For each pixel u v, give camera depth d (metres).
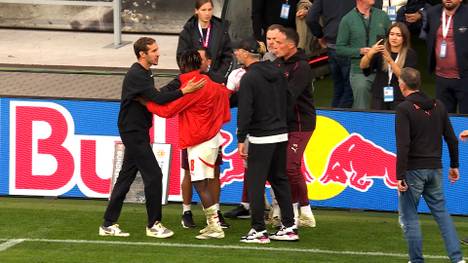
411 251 25.72
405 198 25.72
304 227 31.16
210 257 27.27
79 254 27.45
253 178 28.64
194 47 34.22
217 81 30.52
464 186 32.69
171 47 45.25
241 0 42.53
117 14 45.22
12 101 33.78
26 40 46.72
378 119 32.69
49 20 48.72
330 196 33.09
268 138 28.23
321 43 40.03
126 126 28.95
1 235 29.58
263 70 28.20
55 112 33.75
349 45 36.75
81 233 29.94
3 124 33.91
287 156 30.28
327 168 33.03
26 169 34.00
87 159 33.84
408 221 25.73
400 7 40.94
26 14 48.78
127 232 30.14
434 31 35.78
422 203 33.53
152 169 29.19
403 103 25.61
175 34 47.78
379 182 32.91
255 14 40.88
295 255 27.64
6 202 34.19
